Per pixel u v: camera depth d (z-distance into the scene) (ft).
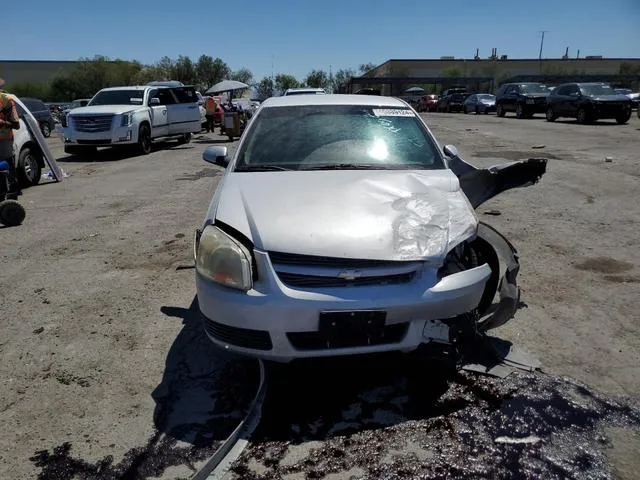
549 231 19.66
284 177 11.82
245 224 9.92
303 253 9.16
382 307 8.98
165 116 53.83
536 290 14.42
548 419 9.24
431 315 9.32
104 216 24.71
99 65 234.58
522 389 10.07
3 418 9.71
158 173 37.68
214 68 238.68
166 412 9.76
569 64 259.19
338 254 9.12
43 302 14.74
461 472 8.13
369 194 10.87
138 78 234.38
